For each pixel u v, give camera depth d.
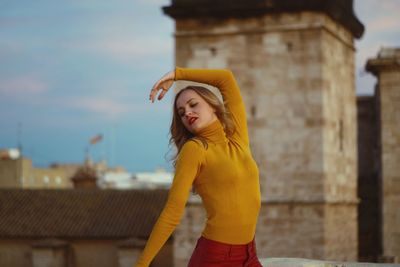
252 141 35.44
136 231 56.47
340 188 37.16
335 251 35.84
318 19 34.75
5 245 57.97
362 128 53.22
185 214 35.66
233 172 5.94
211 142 6.04
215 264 6.02
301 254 34.56
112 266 56.59
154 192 62.09
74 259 57.09
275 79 35.22
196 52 35.81
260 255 35.00
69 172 120.31
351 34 40.38
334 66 36.81
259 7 34.62
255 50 35.34
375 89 48.84
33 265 56.38
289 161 34.97
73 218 59.00
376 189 50.31
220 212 5.95
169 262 53.84
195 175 5.91
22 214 60.00
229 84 6.55
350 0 39.41
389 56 42.25
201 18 35.72
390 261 29.80
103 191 62.50
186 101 6.14
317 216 34.47
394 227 41.88
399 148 42.38
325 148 34.88
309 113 34.88
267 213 35.03
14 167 90.12
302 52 34.97
